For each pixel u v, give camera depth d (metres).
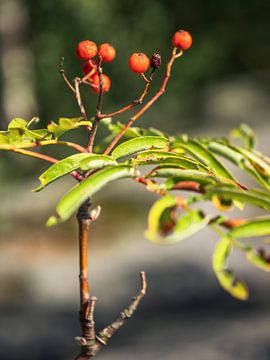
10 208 14.91
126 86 20.80
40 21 22.55
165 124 18.14
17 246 13.87
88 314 1.81
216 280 11.99
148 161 1.74
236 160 2.12
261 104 17.41
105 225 13.84
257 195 1.55
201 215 1.62
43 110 22.62
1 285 12.41
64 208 1.51
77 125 1.73
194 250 12.65
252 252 1.69
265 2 22.70
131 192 14.48
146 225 13.78
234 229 1.64
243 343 9.01
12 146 1.73
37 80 22.53
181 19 22.70
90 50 1.89
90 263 13.01
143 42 21.78
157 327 10.72
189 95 19.11
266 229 1.63
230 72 22.52
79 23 21.75
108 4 21.56
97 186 1.56
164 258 12.64
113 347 10.02
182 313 11.30
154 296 11.89
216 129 16.88
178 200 1.63
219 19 22.91
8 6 22.55
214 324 10.34
